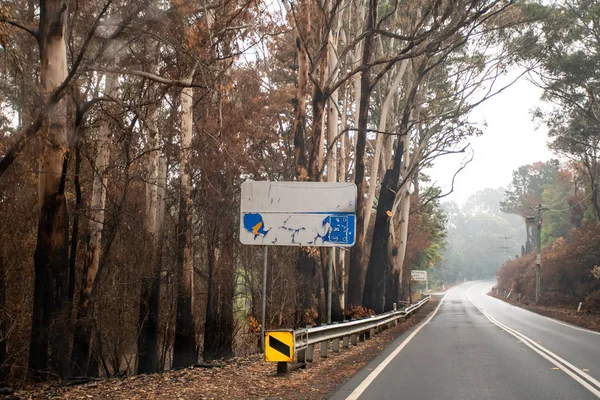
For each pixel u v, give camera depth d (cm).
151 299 2267
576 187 7000
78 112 1590
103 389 1138
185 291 2336
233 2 1716
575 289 6200
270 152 3300
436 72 4094
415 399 981
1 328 1880
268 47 2759
